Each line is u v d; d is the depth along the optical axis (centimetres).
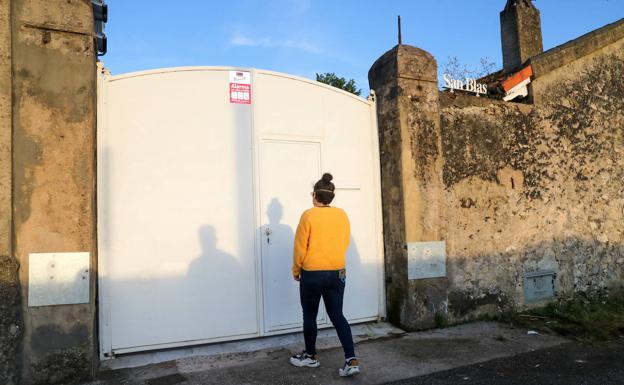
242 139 470
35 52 367
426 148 524
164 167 439
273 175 481
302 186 494
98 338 402
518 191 581
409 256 503
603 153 652
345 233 395
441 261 520
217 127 461
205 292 445
